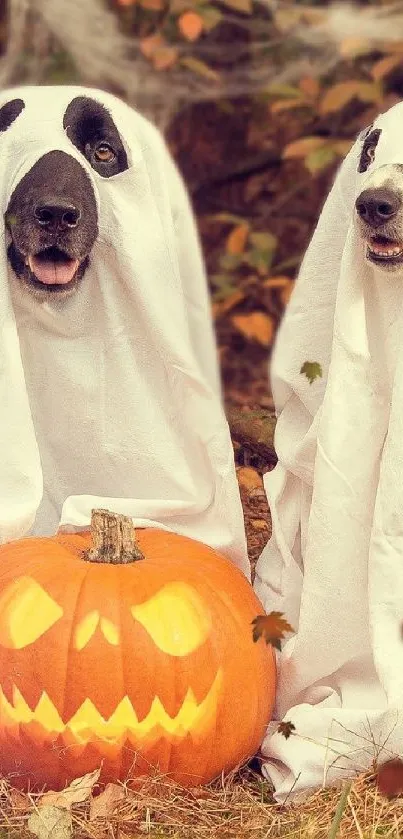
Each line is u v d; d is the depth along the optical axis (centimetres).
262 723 162
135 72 328
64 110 169
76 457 177
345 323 160
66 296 171
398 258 157
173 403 175
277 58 329
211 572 162
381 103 280
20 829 151
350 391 160
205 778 159
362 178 163
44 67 321
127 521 162
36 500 168
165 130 335
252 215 342
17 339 169
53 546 164
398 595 156
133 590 156
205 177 343
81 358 174
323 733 159
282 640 169
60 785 156
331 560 161
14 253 169
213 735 157
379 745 155
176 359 171
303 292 170
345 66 317
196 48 329
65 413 176
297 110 327
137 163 170
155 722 154
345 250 160
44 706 153
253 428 232
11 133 169
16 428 168
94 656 152
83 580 157
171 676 154
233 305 323
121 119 171
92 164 170
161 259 172
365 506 161
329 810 154
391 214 155
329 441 160
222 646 157
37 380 176
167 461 174
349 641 163
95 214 169
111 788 154
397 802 154
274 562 175
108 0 321
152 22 322
